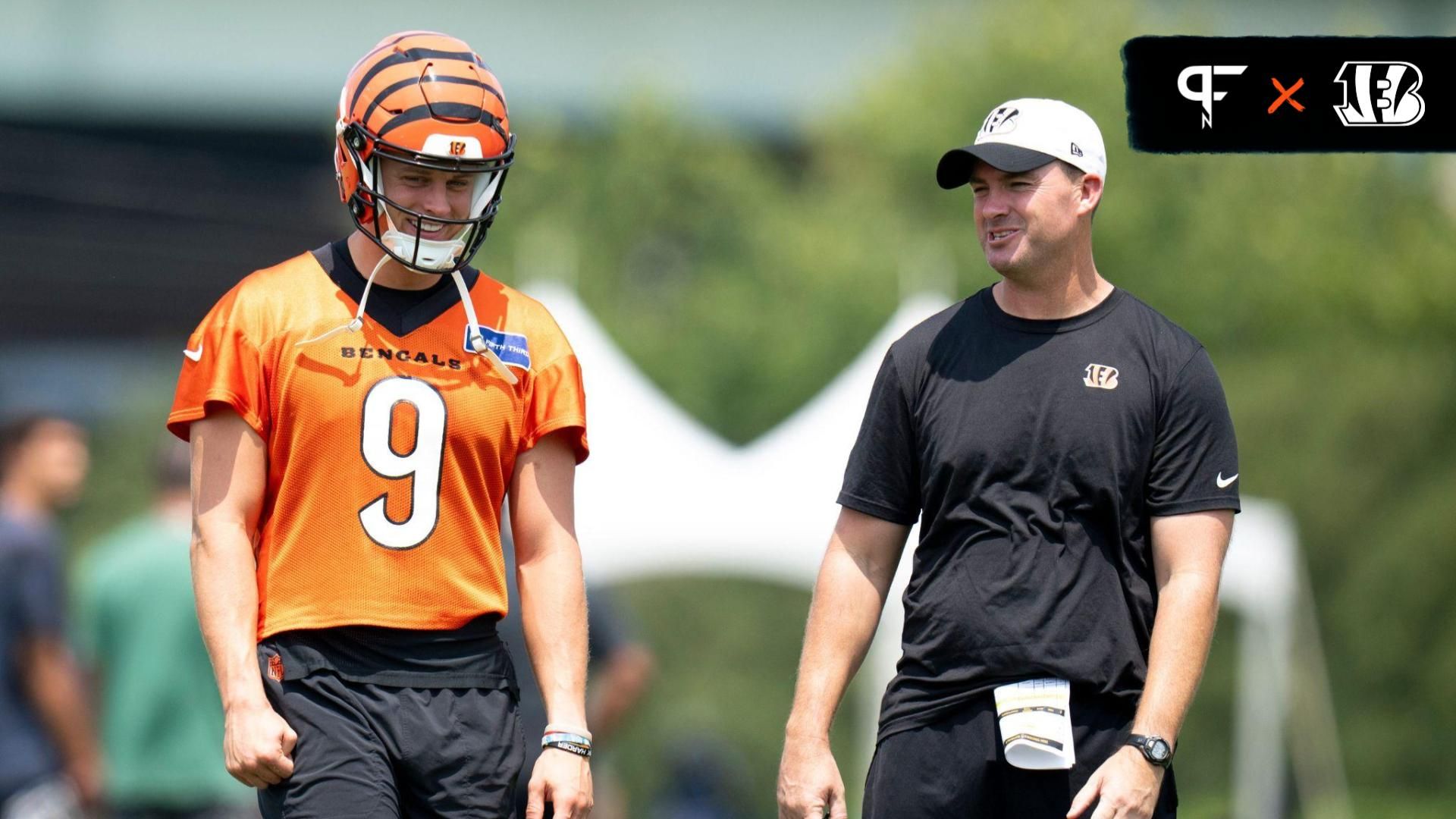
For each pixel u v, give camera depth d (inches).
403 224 587.8
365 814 575.8
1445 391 3235.7
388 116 581.9
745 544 1561.3
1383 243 3467.0
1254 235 3334.2
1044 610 615.8
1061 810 618.8
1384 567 3152.1
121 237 3521.2
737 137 4840.1
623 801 1428.4
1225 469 625.6
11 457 1010.1
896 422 653.3
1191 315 3287.4
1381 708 3102.9
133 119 5049.2
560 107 5241.1
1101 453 620.4
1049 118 628.1
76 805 1008.2
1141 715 605.9
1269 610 1707.7
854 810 2047.2
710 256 4222.4
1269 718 2065.7
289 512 596.7
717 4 5447.8
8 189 3385.8
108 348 4060.0
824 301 3764.8
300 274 609.6
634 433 1599.4
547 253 3902.6
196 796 1034.7
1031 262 625.6
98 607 1046.4
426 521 597.0
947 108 3592.5
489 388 607.8
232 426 594.6
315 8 5167.3
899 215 3754.9
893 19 5467.5
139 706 1033.5
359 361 598.2
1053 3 3535.9
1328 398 3277.6
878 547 661.9
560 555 622.5
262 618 598.2
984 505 628.1
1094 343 631.2
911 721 637.3
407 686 593.3
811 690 652.7
